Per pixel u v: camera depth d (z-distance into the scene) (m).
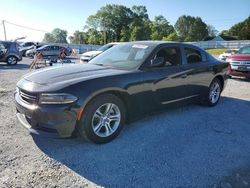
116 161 3.31
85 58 12.42
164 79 4.49
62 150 3.54
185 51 5.15
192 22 97.38
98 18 84.75
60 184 2.81
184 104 5.22
